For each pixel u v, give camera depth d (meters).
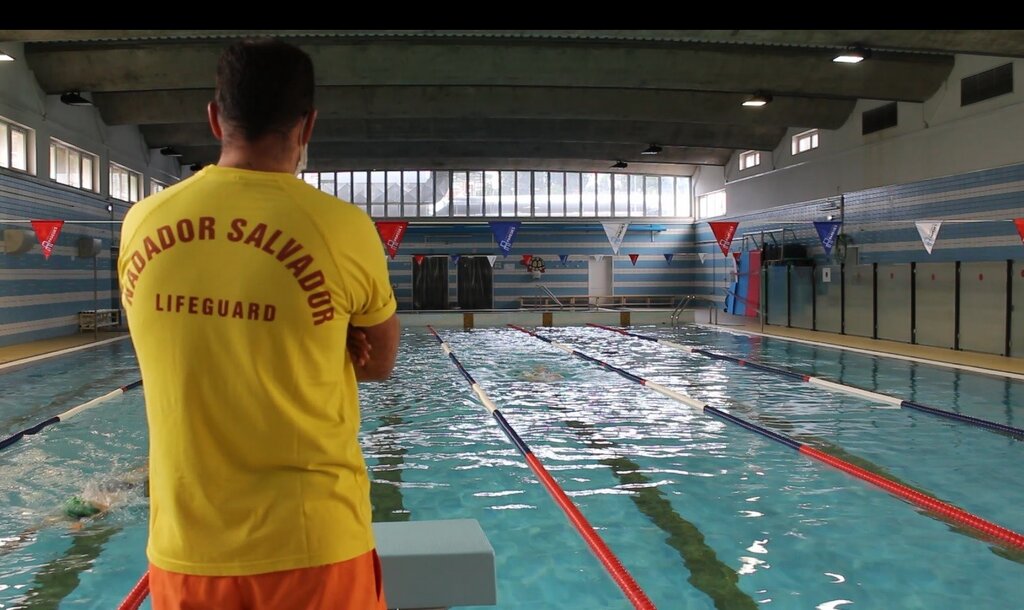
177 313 0.98
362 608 1.04
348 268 1.00
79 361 9.54
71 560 3.21
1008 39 7.79
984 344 9.69
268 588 0.98
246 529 0.98
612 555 3.20
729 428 5.66
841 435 5.34
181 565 0.99
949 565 3.08
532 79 10.59
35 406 6.53
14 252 10.41
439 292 20.14
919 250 11.47
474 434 5.54
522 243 20.20
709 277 19.56
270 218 0.98
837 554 3.21
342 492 1.03
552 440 5.27
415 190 19.88
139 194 15.41
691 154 18.06
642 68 10.50
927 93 11.07
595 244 20.34
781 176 15.66
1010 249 9.77
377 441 5.32
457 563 1.53
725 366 9.01
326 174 19.72
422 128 15.55
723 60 10.48
